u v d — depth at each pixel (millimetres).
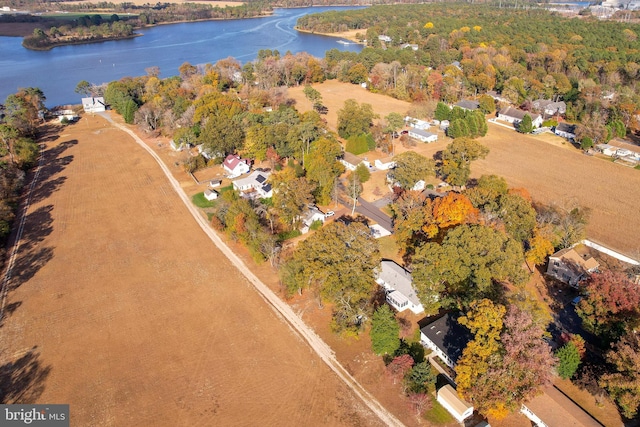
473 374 50938
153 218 98000
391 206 92312
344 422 52844
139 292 75000
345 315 63531
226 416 53656
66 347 64062
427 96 171250
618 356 50906
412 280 68750
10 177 110750
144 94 179875
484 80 175750
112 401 55812
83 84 189875
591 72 185625
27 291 75562
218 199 104688
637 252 81250
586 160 123000
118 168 124562
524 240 79500
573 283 71812
